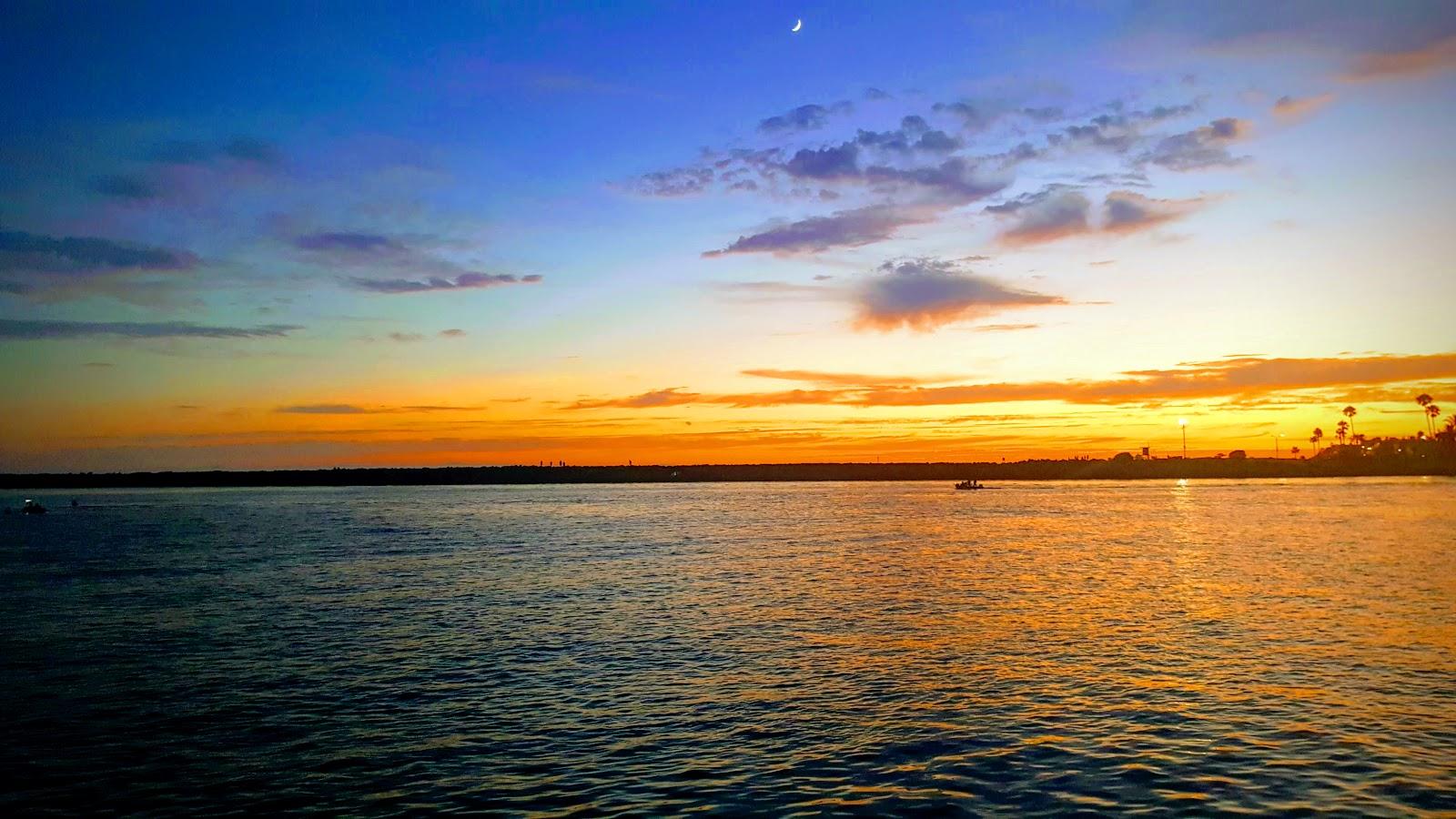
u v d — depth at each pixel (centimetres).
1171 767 1827
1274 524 8988
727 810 1645
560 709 2344
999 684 2534
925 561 5966
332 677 2739
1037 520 10569
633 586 4859
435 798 1734
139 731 2189
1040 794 1698
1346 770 1794
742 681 2628
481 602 4319
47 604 4303
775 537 8406
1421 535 7419
